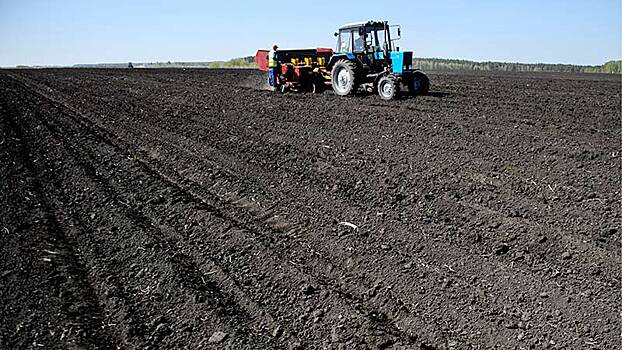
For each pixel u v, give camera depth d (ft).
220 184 26.32
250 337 14.42
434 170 27.09
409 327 14.75
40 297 16.24
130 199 24.68
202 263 18.60
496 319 14.78
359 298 16.16
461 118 40.78
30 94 66.74
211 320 15.14
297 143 33.65
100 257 19.15
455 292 16.08
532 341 13.84
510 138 33.12
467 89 67.36
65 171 28.91
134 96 62.44
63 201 24.59
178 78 98.27
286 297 16.29
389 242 19.38
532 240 19.08
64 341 14.16
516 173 26.23
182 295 16.37
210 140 35.22
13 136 36.99
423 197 23.41
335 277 17.38
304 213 22.33
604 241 18.84
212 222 21.63
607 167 26.63
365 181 25.82
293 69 63.16
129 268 18.24
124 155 32.32
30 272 17.72
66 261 18.75
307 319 15.20
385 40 56.70
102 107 52.65
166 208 23.53
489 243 19.02
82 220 22.44
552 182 24.77
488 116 41.81
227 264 18.40
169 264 18.20
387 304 15.74
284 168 28.45
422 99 53.47
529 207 21.95
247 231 20.68
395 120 40.22
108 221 22.17
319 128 37.91
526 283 16.38
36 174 28.50
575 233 19.48
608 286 16.08
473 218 21.12
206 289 16.80
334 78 59.52
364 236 19.94
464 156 29.30
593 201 22.21
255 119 42.60
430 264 17.72
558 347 13.58
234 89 69.77
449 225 20.58
